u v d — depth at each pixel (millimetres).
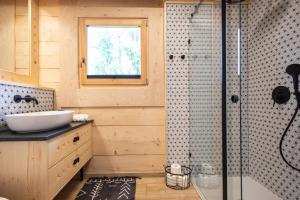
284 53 1752
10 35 1770
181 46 2314
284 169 1757
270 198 1883
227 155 1490
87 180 2229
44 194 1255
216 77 1654
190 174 2197
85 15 2283
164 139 2334
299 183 1612
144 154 2344
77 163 1793
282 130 1777
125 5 2334
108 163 2322
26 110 1789
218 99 1611
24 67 1985
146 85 2328
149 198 1859
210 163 1786
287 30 1721
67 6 2277
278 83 1820
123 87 2322
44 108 2090
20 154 1249
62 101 2283
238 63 1506
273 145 1880
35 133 1355
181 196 1900
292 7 1672
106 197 1865
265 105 1981
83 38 2289
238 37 1501
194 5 2307
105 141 2316
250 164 2189
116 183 2156
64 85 2277
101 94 2297
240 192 1497
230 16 1494
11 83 1604
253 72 2162
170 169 2170
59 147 1437
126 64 2334
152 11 2312
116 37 2328
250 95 2209
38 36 2248
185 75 2322
